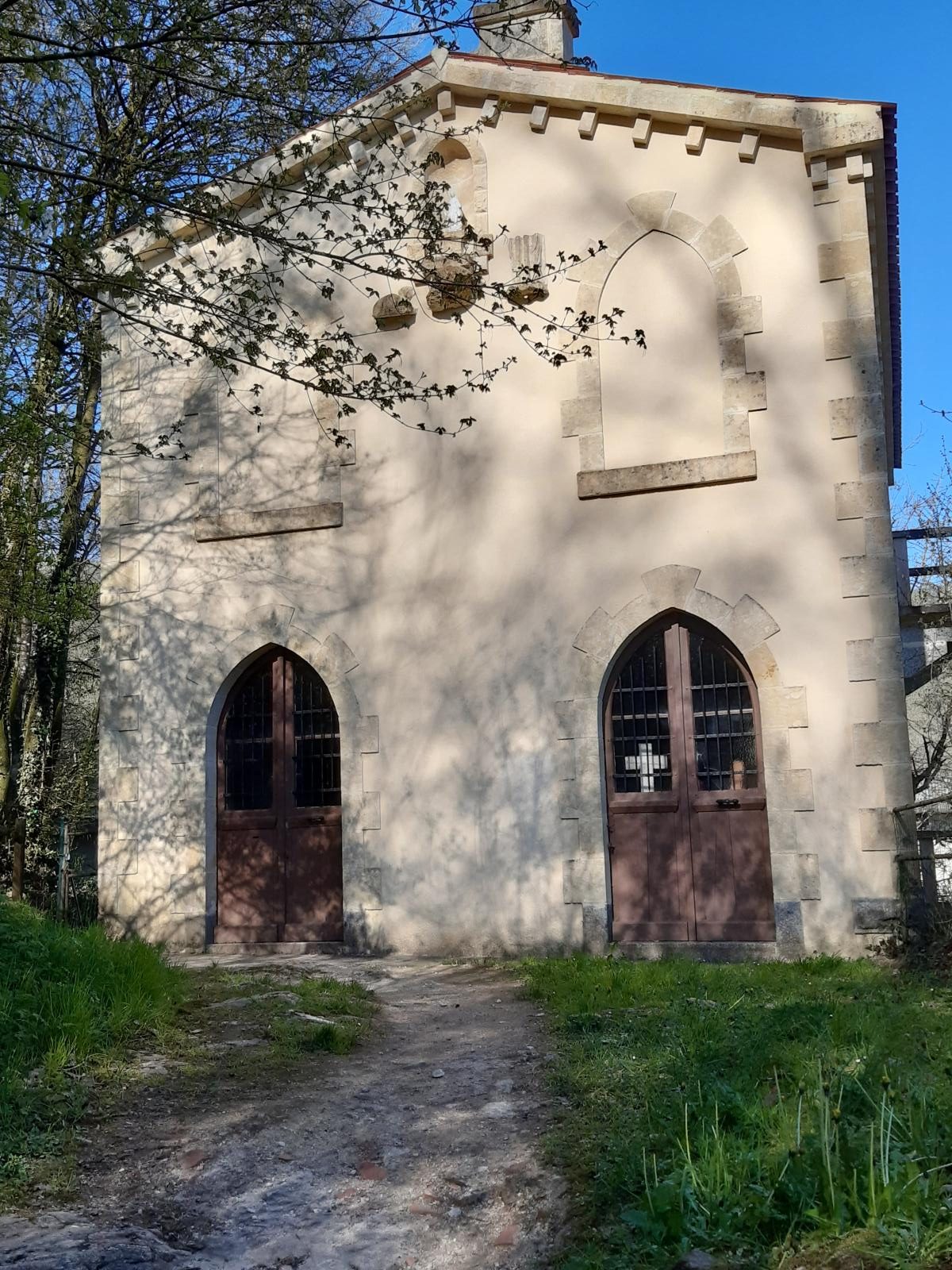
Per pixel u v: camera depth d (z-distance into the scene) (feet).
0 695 55.83
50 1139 17.90
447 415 39.73
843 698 34.17
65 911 48.93
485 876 37.32
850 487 34.83
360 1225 16.35
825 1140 14.01
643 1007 25.77
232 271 29.53
